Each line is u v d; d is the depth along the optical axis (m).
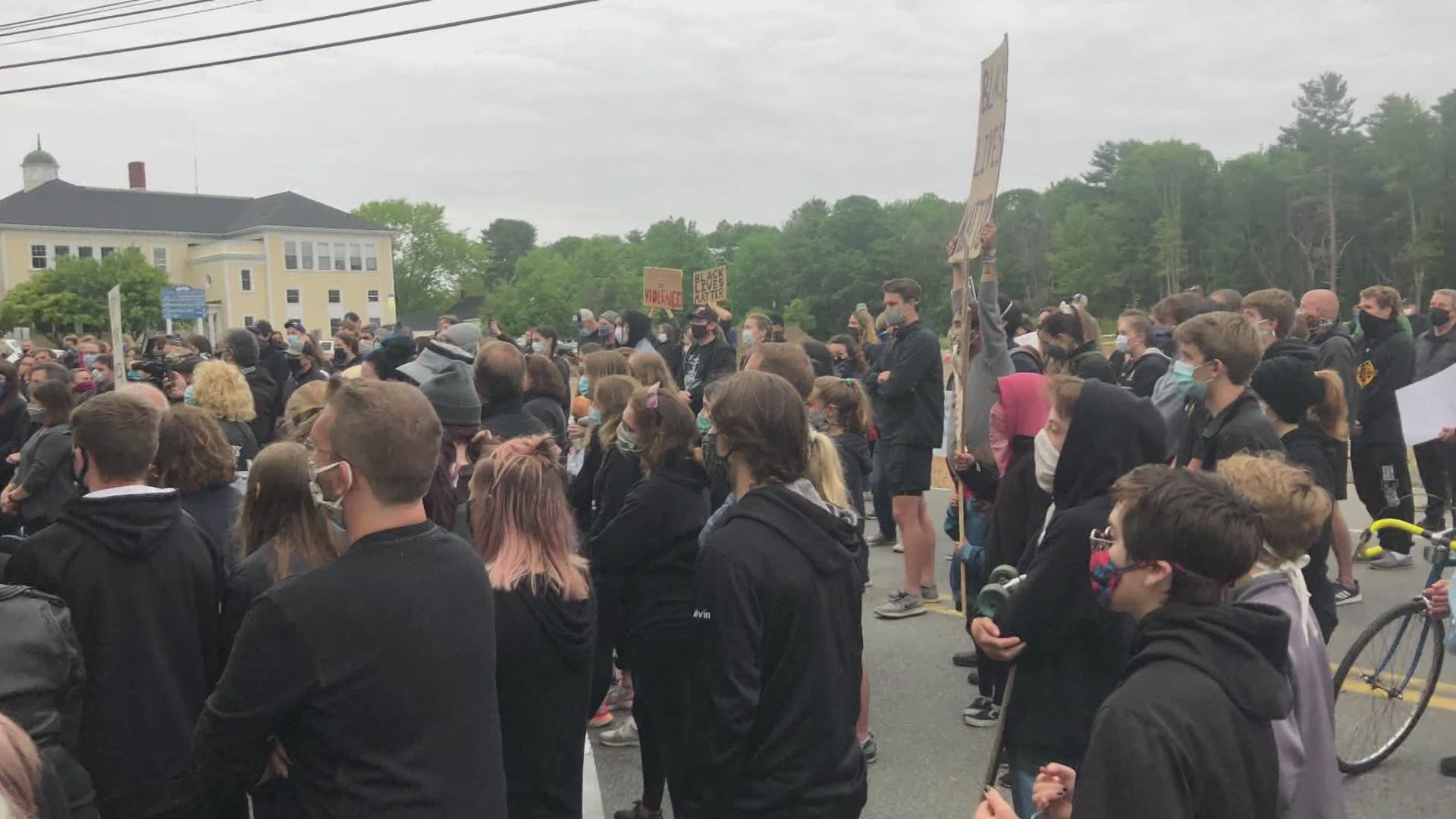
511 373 4.84
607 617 3.96
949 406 7.32
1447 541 4.21
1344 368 7.55
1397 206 73.00
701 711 2.54
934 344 6.46
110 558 2.74
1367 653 4.45
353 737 1.88
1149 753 1.67
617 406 4.50
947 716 5.16
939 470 12.95
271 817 2.04
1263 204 79.38
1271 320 5.58
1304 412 4.74
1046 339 6.49
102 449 2.85
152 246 74.38
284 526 2.91
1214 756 1.68
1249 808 1.72
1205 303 6.95
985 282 5.25
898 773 4.54
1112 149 104.38
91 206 73.81
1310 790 2.24
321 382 4.65
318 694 1.87
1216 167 90.94
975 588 5.21
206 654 2.92
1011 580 2.99
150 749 2.76
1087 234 91.31
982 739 4.88
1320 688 2.32
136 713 2.74
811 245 100.50
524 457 2.82
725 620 2.47
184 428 3.69
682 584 3.76
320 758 1.90
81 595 2.69
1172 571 1.83
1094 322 6.70
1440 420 5.22
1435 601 3.95
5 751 1.49
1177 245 82.50
